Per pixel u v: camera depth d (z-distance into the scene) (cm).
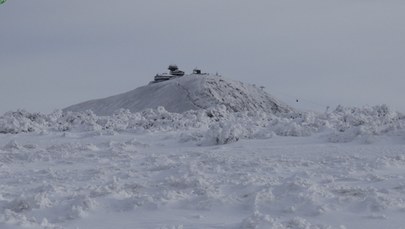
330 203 958
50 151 2166
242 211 965
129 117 3684
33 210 1002
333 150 1989
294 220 818
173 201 1026
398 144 2125
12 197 1170
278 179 1273
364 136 2252
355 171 1409
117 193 1096
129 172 1512
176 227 826
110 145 2370
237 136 2462
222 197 1032
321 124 2733
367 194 1022
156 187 1174
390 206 930
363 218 873
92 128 3238
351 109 3341
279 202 981
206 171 1484
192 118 3516
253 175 1350
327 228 793
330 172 1409
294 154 1892
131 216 946
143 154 2077
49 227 857
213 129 2470
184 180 1190
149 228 854
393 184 1156
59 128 3312
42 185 1262
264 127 2884
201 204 1000
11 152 2169
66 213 970
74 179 1438
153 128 3164
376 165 1501
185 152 2108
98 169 1606
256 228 794
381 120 2631
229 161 1683
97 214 970
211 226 849
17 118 3631
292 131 2600
